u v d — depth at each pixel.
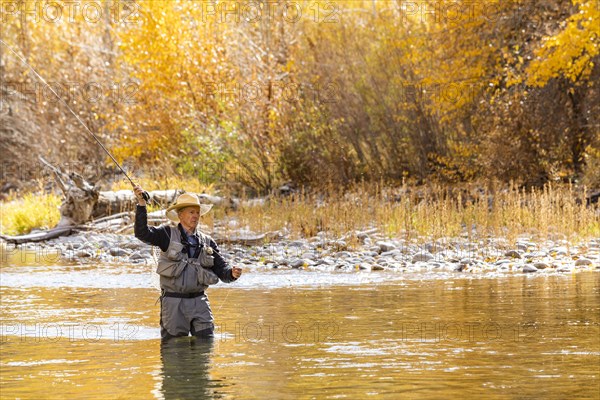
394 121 29.12
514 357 7.70
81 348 8.53
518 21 25.44
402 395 6.41
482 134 25.91
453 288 12.47
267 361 7.72
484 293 11.84
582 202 21.56
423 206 20.66
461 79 25.77
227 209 25.67
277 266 16.23
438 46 26.44
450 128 28.38
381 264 16.09
